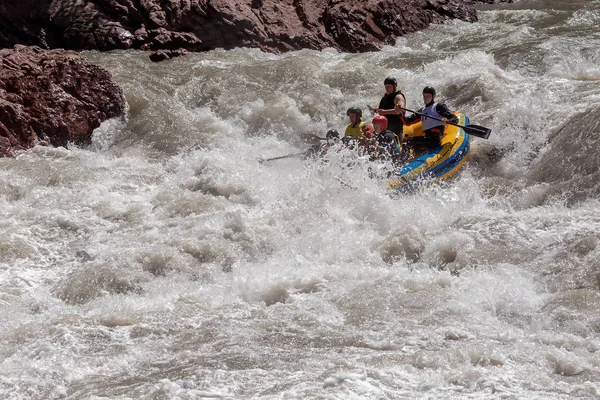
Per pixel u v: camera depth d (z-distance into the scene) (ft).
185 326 31.35
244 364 27.32
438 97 62.95
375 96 65.36
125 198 49.44
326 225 42.42
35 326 31.40
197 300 34.04
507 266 35.27
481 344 27.68
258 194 48.39
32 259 40.88
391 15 84.48
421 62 71.31
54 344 29.71
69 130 60.75
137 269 38.06
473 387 24.76
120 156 58.90
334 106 65.36
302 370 26.53
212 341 29.55
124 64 74.02
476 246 37.63
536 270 34.71
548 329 29.25
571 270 33.91
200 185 50.75
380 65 71.97
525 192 45.37
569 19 85.87
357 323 30.53
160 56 76.02
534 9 96.73
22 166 53.72
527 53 69.87
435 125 53.21
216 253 39.81
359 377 25.45
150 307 33.47
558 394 24.14
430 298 32.27
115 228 44.57
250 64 72.33
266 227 42.57
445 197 46.93
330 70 69.77
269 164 55.21
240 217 43.24
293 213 44.32
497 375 25.39
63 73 62.34
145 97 65.92
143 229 44.04
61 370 27.63
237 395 24.89
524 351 27.04
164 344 29.68
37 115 59.62
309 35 81.51
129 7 82.53
